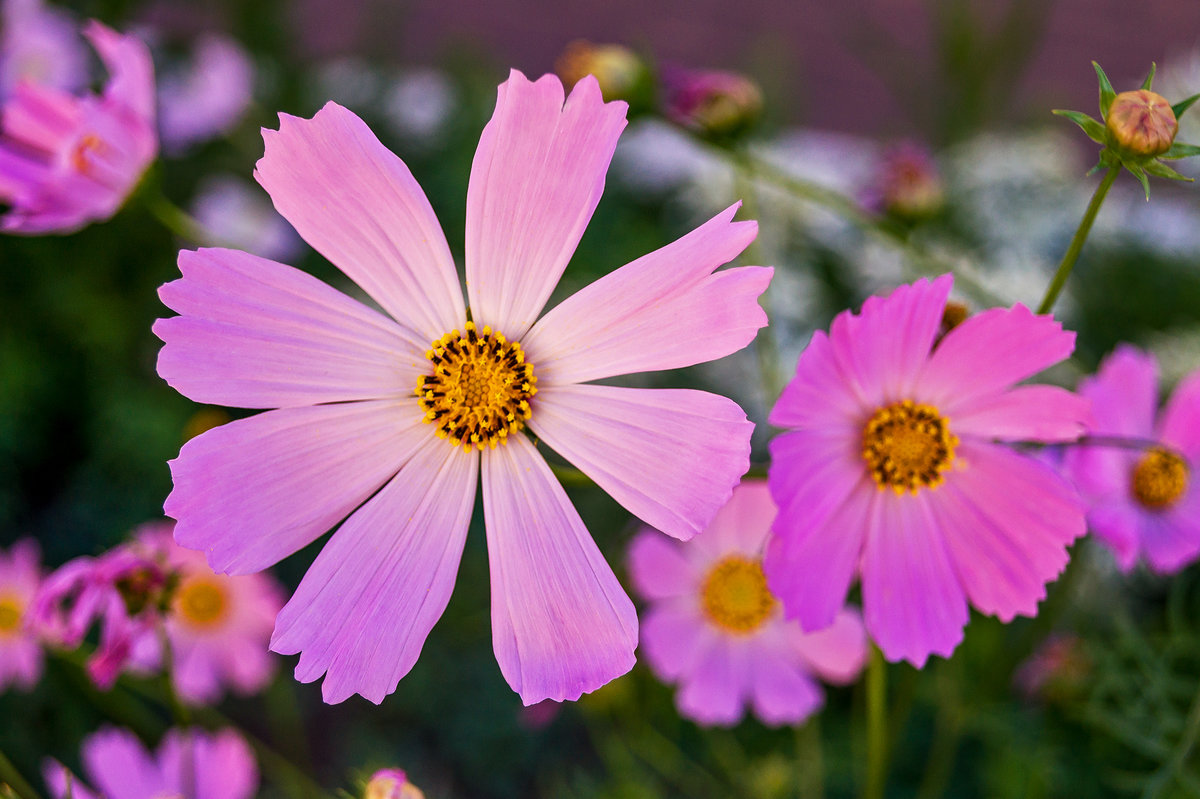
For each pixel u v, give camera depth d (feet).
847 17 3.65
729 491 1.07
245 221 2.45
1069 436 1.16
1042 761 1.50
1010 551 1.16
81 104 1.34
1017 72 2.36
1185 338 1.96
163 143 2.57
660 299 1.09
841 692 1.77
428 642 2.10
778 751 1.69
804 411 1.15
